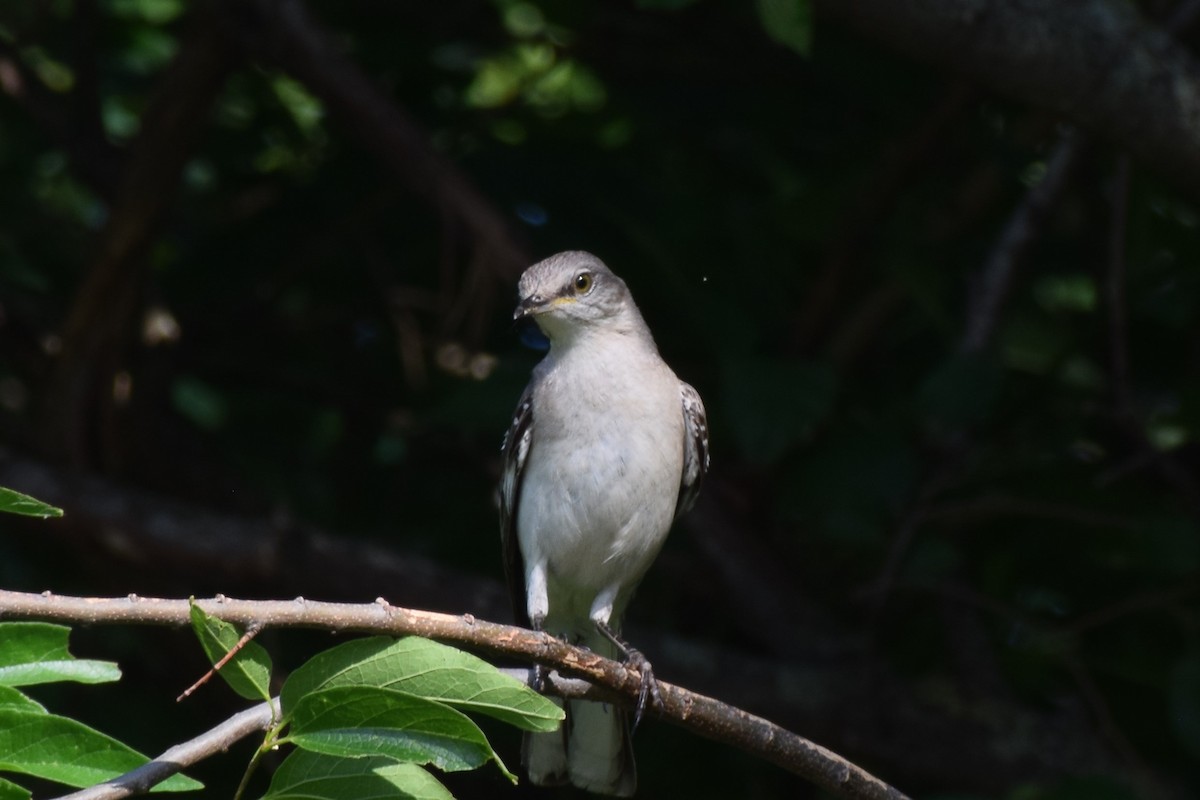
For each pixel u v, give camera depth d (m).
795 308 12.16
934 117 10.55
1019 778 10.73
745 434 10.23
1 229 12.33
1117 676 11.52
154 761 5.04
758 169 12.49
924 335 12.79
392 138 10.91
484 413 10.51
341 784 4.76
